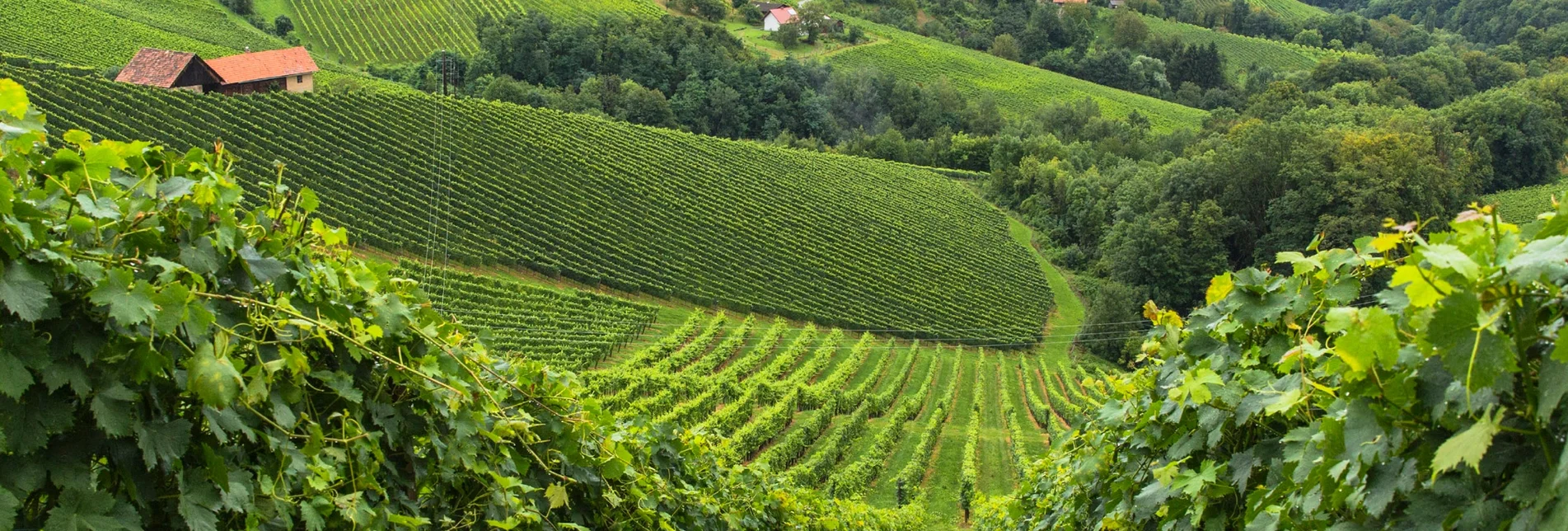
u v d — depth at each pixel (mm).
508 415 4434
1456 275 2189
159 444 2510
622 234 53344
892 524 17172
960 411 38812
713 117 86812
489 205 50656
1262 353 3871
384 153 51750
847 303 52500
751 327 46312
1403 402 2344
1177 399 3914
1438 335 2098
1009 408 36875
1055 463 7055
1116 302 51562
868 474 27641
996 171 77750
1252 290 3963
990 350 51375
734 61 92062
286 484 3012
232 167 3221
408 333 3773
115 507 2447
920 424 35625
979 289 58469
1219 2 140625
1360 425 2449
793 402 33188
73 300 2414
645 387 32875
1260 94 85188
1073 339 53438
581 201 54969
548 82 86250
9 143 2574
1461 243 2312
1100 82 112312
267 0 100625
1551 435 2062
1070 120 92188
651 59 89000
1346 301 3572
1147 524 4797
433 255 44094
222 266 2879
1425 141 54219
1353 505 2551
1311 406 3268
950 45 117438
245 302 2938
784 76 91688
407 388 3768
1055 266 65750
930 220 66375
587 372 32125
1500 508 2162
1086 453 6043
